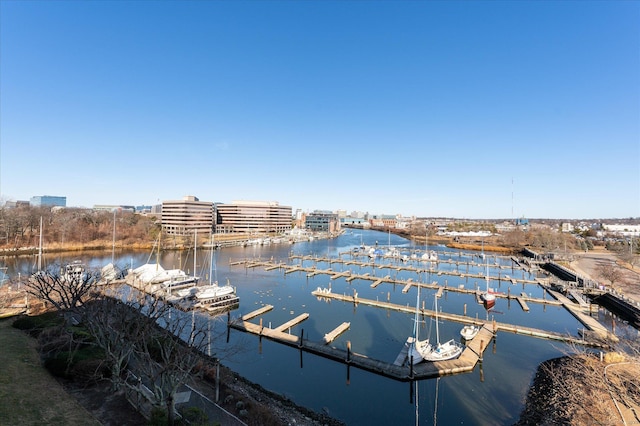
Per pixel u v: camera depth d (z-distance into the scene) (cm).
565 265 11881
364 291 8725
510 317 6688
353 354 4503
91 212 18925
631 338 4722
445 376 4175
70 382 2831
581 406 3123
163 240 16838
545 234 17850
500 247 19250
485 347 4972
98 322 2823
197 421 2353
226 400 2958
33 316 4250
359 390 3847
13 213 13412
